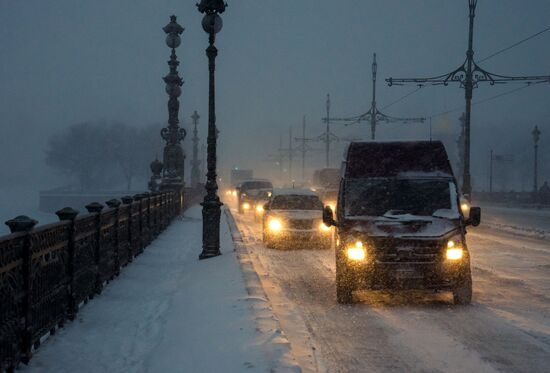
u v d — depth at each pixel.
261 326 7.67
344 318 9.03
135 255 15.39
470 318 8.98
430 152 11.20
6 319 5.80
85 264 9.39
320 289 11.59
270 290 11.31
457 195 10.63
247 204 40.03
